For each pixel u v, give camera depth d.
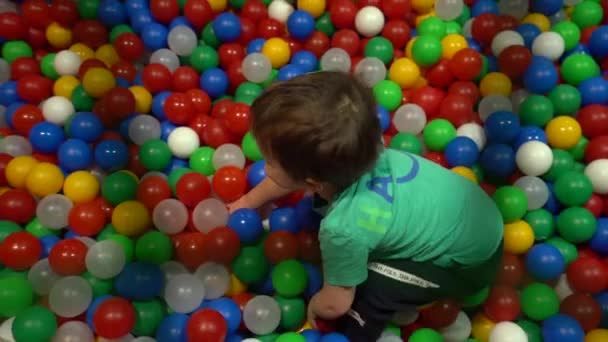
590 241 1.63
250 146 1.79
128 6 2.20
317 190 1.26
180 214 1.61
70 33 2.16
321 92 1.11
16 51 2.08
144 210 1.61
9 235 1.50
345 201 1.20
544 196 1.66
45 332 1.33
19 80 1.95
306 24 2.13
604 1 2.19
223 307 1.43
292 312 1.47
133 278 1.41
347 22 2.19
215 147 1.88
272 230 1.65
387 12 2.19
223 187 1.67
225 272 1.51
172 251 1.58
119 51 2.07
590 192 1.64
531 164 1.68
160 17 2.17
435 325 1.47
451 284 1.38
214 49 2.19
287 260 1.50
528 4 2.21
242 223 1.56
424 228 1.25
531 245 1.60
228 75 2.08
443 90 2.09
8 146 1.78
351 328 1.42
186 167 1.87
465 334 1.48
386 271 1.36
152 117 1.88
